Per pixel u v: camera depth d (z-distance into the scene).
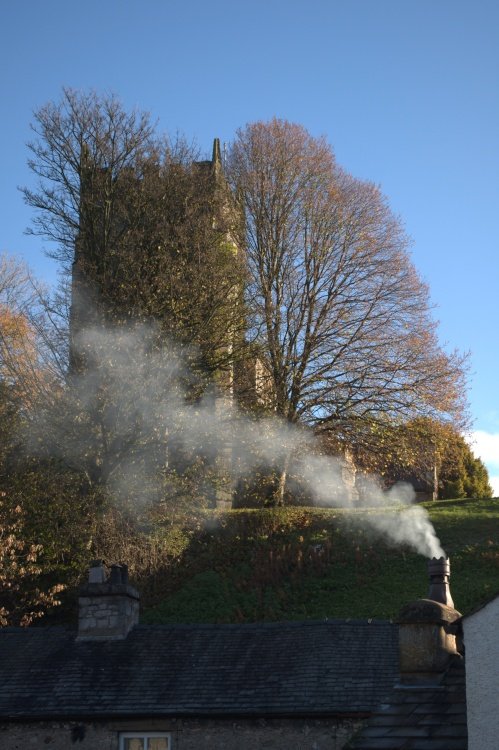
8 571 29.56
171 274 40.38
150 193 43.72
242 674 18.70
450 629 13.91
